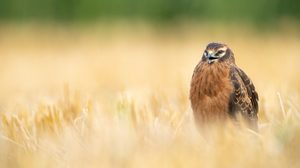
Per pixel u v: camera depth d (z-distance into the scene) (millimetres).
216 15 43969
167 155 7766
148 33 39781
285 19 42750
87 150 8336
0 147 8812
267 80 17781
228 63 10008
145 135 8828
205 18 44406
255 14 43125
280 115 10289
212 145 8344
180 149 8031
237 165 7402
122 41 36688
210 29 38938
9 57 31172
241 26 40312
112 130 8938
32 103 12945
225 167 7398
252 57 26000
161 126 9383
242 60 25016
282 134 8430
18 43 37125
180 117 10477
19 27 43938
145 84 17734
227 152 7746
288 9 43312
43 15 47125
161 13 45750
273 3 43062
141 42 36469
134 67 24719
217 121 9820
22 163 7922
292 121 9188
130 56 29219
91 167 7688
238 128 9547
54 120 10031
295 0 43125
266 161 7535
